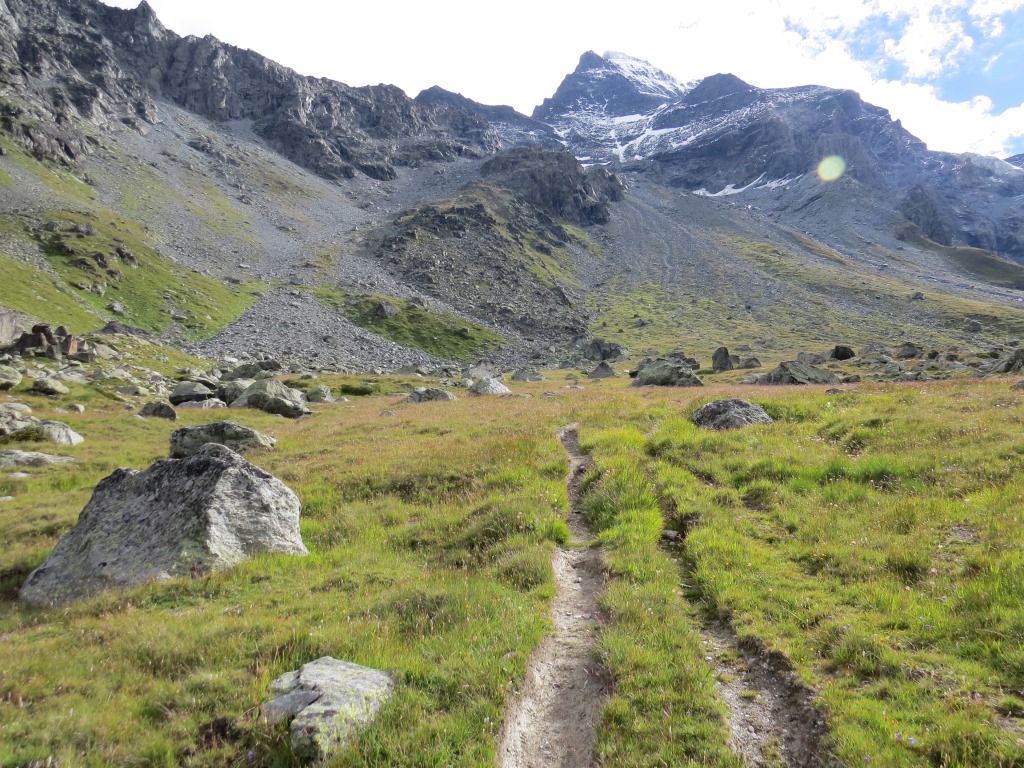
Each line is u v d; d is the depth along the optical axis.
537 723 8.16
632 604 10.66
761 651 9.25
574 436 27.20
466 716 7.80
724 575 11.66
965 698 7.41
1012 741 6.47
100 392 58.47
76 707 8.02
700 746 7.17
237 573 13.65
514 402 44.91
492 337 198.12
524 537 14.42
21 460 29.06
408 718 7.68
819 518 14.32
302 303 191.12
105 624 11.21
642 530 14.50
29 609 13.52
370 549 15.65
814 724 7.51
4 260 130.12
